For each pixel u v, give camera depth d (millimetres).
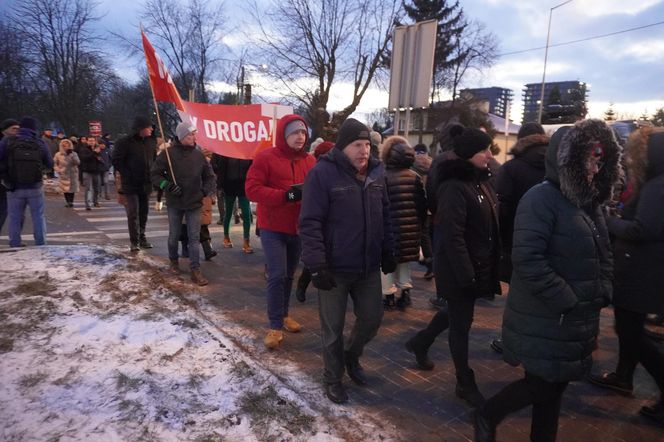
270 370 3504
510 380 3609
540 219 2271
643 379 3734
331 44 25031
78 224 9672
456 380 3551
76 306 4250
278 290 3902
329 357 3121
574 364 2307
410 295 5562
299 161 4117
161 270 5812
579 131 2230
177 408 2859
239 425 2754
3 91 33938
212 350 3639
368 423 2922
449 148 4660
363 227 3033
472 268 2963
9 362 3252
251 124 6055
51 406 2787
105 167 12945
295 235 3988
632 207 3160
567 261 2270
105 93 35094
